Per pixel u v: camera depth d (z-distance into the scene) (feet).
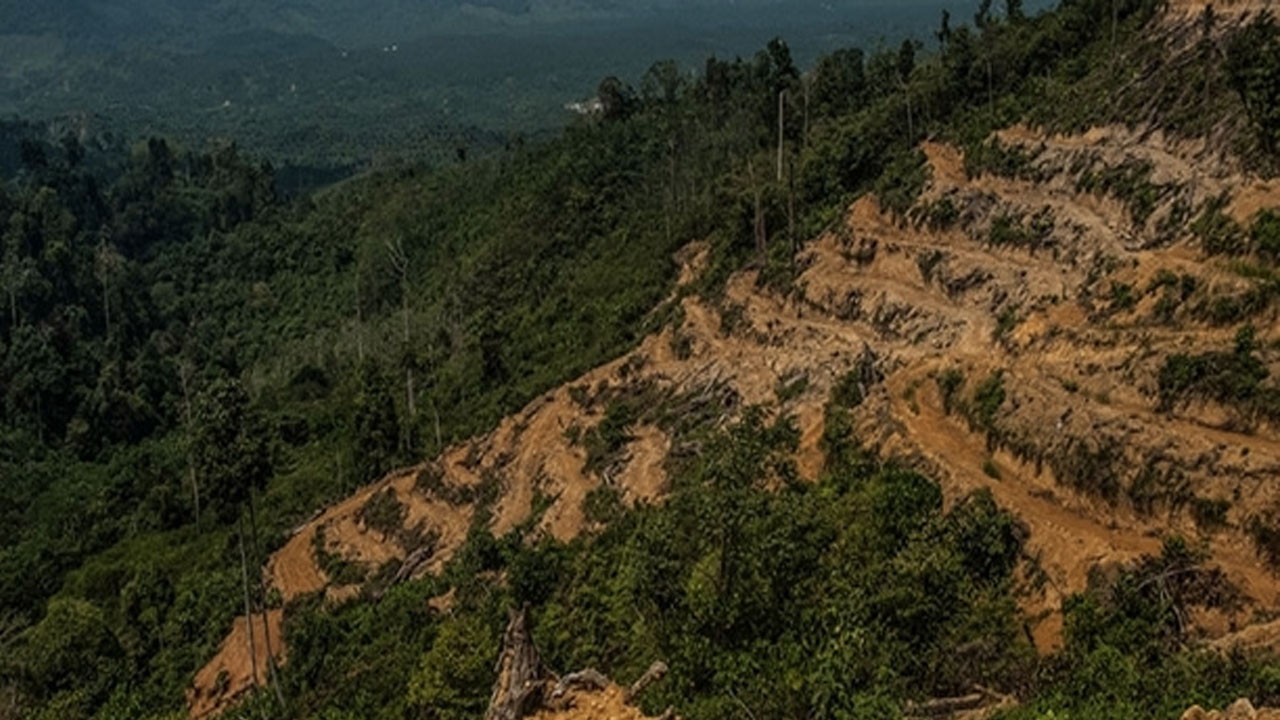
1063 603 93.30
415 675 132.57
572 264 336.90
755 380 176.76
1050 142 182.39
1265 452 94.53
